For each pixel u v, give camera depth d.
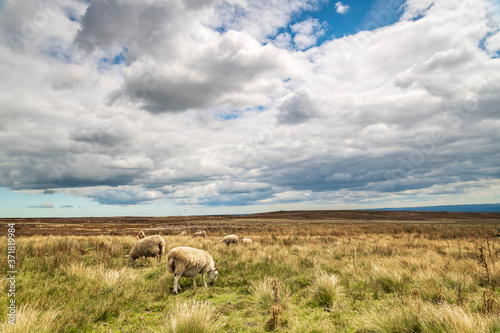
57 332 3.97
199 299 5.95
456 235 21.61
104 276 6.56
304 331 4.13
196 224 51.94
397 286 6.27
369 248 13.45
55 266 8.37
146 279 7.65
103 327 4.38
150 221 66.25
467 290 5.97
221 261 10.22
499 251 10.79
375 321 4.19
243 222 56.53
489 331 3.57
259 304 5.53
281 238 20.39
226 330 4.32
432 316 3.94
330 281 6.09
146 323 4.58
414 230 26.66
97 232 29.95
